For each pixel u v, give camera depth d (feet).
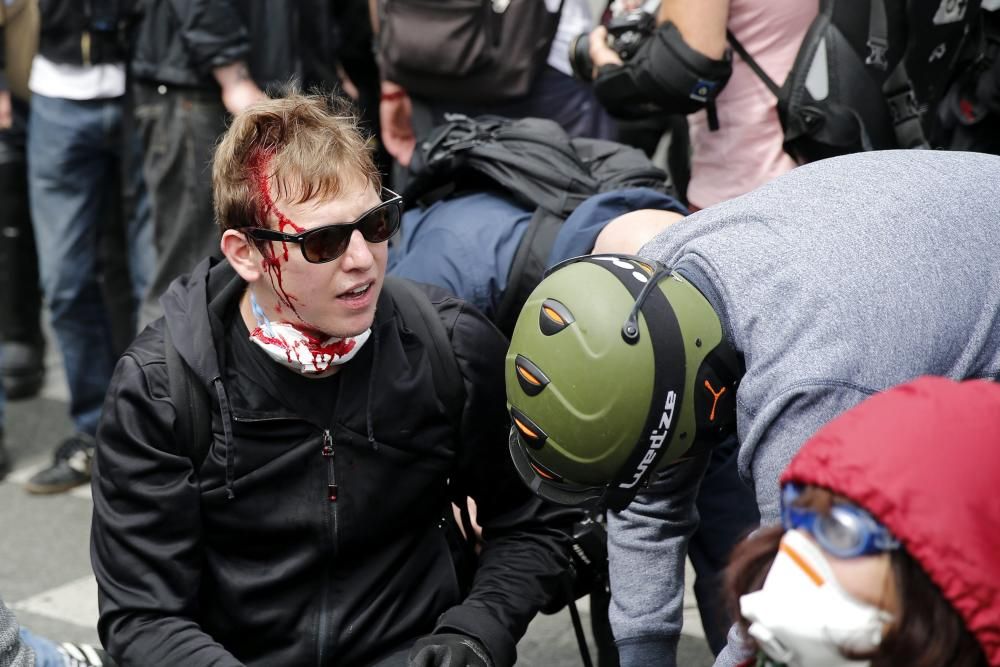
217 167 5.56
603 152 8.02
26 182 15.05
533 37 10.97
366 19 14.38
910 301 4.89
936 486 3.36
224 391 5.64
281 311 5.55
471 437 6.07
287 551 5.86
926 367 4.87
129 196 13.15
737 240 5.31
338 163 5.36
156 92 12.24
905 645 3.41
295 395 5.70
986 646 3.31
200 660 5.49
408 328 5.95
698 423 5.22
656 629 6.20
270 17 12.13
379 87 14.78
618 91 8.84
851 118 8.32
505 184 7.39
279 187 5.32
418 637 6.11
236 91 12.03
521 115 11.42
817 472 3.53
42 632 10.16
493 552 6.37
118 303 14.69
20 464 13.76
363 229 5.43
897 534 3.37
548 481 5.46
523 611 6.06
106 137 13.15
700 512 7.55
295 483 5.77
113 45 12.92
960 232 5.16
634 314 5.08
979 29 8.91
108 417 5.73
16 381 15.61
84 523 12.32
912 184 5.35
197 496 5.67
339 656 5.94
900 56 8.39
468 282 7.16
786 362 4.87
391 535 6.01
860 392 4.73
